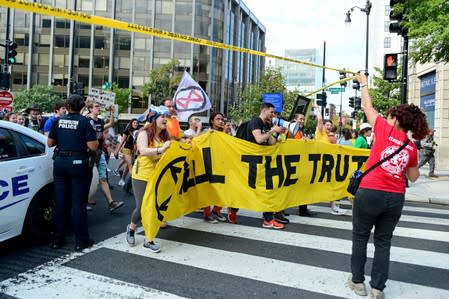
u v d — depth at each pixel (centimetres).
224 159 664
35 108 1059
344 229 683
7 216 498
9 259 501
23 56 6106
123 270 471
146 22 6016
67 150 532
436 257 549
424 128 397
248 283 443
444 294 425
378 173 395
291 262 512
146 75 6050
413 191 1195
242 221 725
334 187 782
